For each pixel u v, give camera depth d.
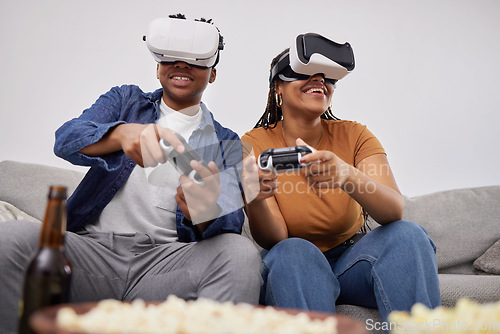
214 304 0.66
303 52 1.48
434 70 2.74
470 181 2.71
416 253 1.26
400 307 1.24
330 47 1.50
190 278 1.20
